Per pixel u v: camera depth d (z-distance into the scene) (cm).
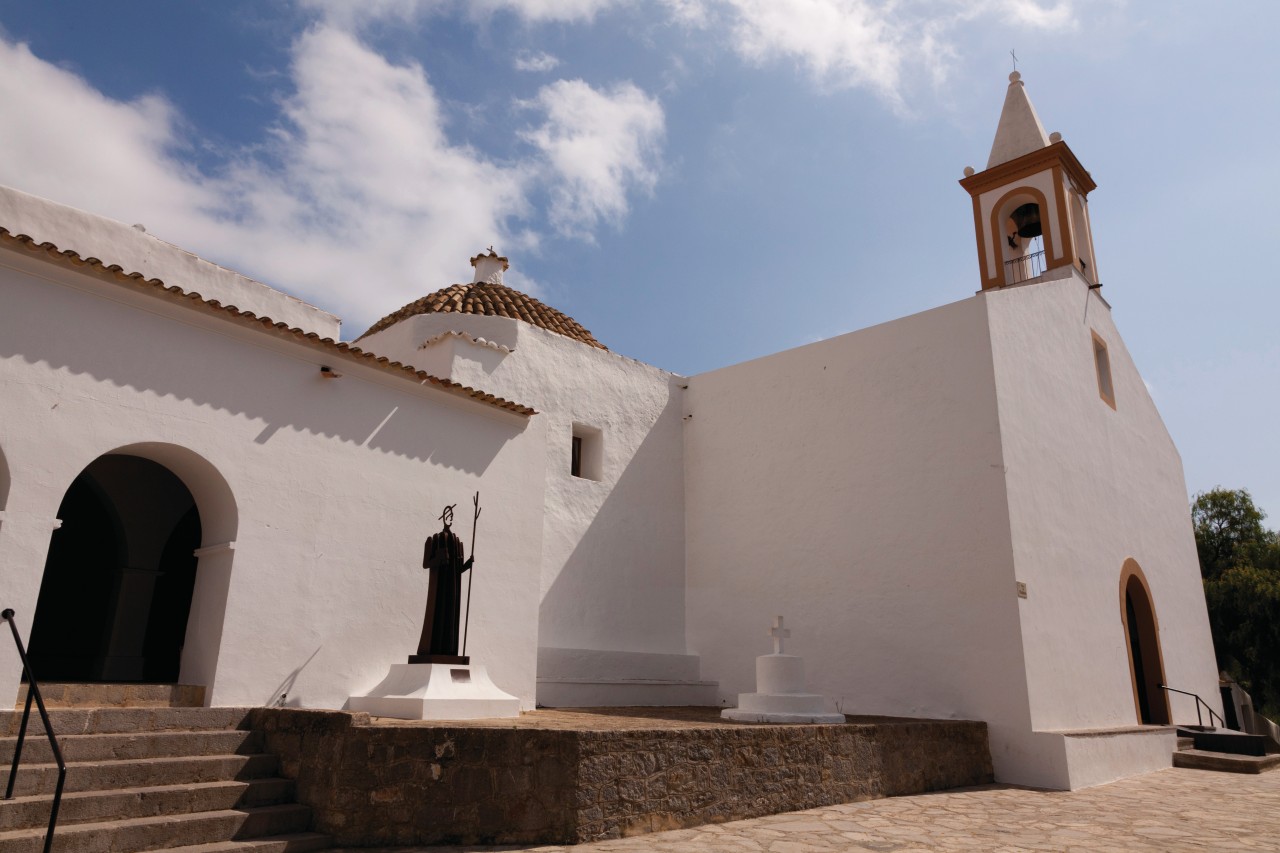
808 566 1305
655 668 1333
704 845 647
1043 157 1616
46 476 661
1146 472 1662
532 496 1061
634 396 1466
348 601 849
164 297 748
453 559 887
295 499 823
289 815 650
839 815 792
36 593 645
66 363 688
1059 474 1282
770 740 807
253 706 760
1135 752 1166
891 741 935
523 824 639
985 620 1098
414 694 802
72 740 620
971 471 1154
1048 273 1557
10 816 541
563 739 657
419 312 1405
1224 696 1917
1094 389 1493
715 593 1414
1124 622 1382
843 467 1302
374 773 651
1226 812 845
